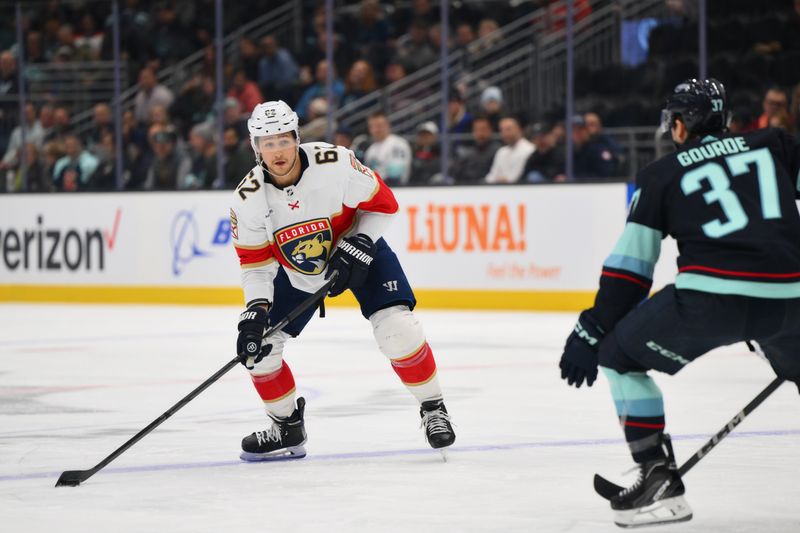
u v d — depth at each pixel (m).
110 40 39.66
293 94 37.84
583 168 30.78
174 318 29.88
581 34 35.97
